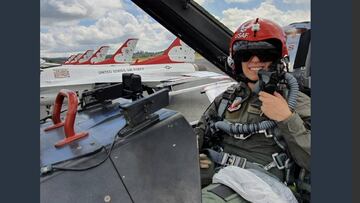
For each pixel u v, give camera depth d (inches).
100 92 43.6
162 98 36.5
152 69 201.2
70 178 28.2
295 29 58.2
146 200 30.2
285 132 42.0
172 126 35.1
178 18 62.3
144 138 32.8
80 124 37.8
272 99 41.8
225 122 48.9
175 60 194.5
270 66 45.3
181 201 31.8
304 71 54.6
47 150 31.7
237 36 46.8
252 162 46.4
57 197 26.9
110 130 35.1
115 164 30.3
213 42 66.0
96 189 28.5
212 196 38.5
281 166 45.1
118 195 29.0
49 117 44.1
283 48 44.8
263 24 45.1
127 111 32.5
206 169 48.3
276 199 37.6
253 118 47.4
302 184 45.0
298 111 44.8
